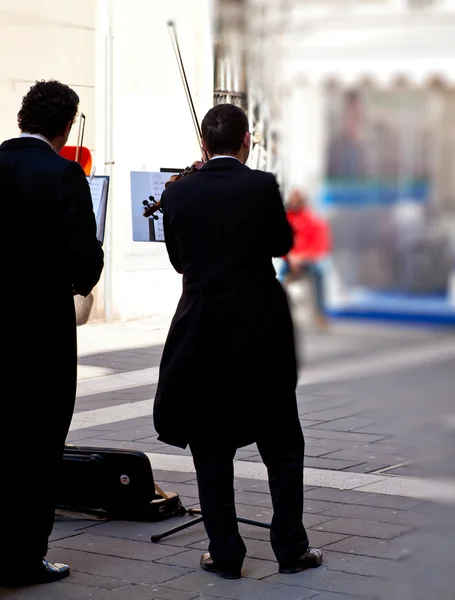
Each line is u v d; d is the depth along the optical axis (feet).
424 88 68.23
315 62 58.49
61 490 18.58
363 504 18.84
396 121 70.38
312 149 65.41
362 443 24.02
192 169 16.21
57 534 17.60
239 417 15.05
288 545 15.46
